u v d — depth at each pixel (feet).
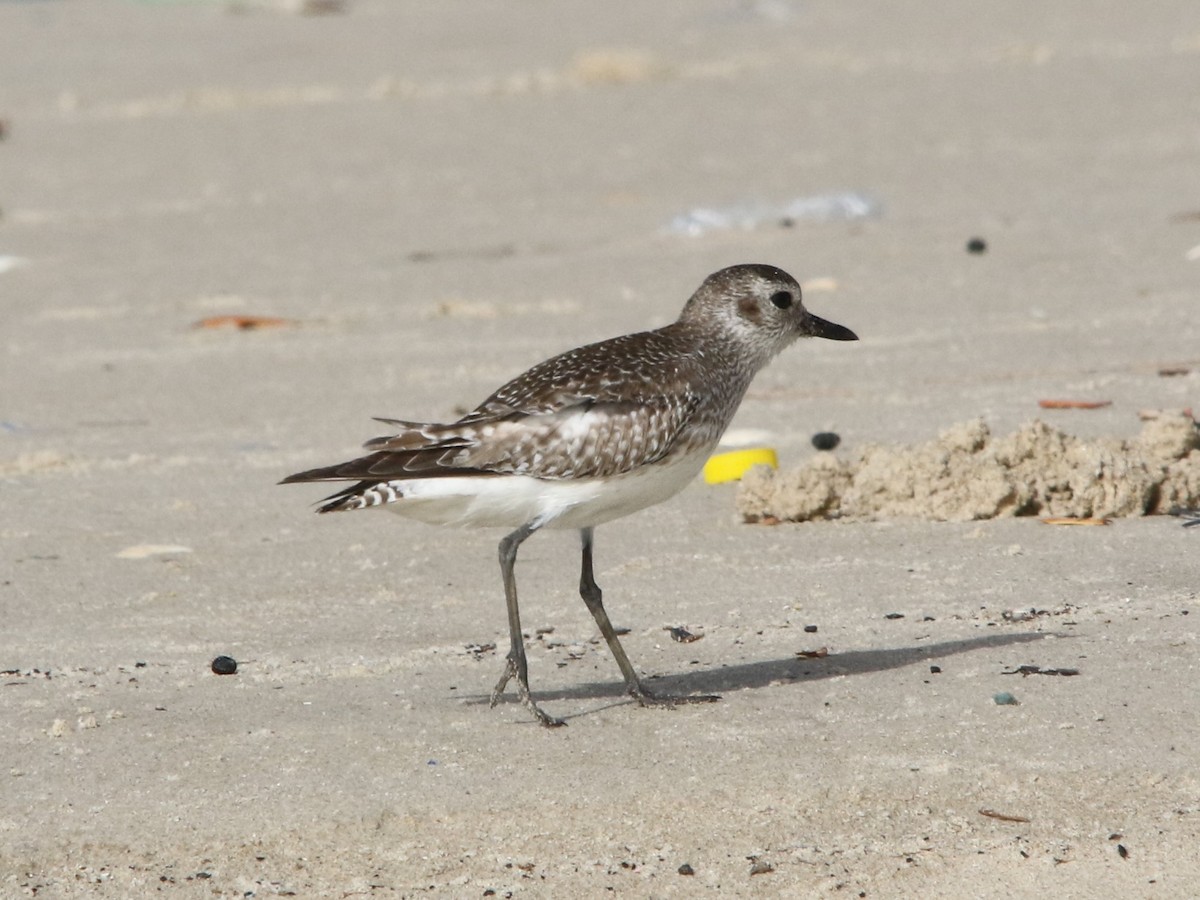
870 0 166.30
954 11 155.12
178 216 91.61
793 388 55.36
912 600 37.09
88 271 79.36
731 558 40.75
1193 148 94.73
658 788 28.19
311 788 28.48
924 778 28.25
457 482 30.40
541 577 40.14
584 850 26.81
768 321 33.99
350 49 154.81
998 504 42.60
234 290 74.49
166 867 26.61
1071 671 32.22
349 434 52.70
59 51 159.94
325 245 83.20
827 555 40.57
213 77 140.97
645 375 31.40
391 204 92.73
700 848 26.76
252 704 32.32
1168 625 34.42
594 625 36.68
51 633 37.01
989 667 32.68
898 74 124.16
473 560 41.75
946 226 79.77
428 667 34.40
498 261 77.97
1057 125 103.91
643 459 31.19
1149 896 25.25
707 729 30.42
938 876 25.95
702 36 151.23
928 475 43.14
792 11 162.91
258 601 38.93
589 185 94.99
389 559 41.91
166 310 71.26
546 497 30.83
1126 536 40.60
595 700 32.17
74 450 52.42
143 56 155.12
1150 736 29.22
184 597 39.34
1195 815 27.09
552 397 30.83
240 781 28.84
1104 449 42.75
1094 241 74.69
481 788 28.35
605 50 138.51
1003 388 53.16
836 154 99.50
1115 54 125.59
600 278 73.46
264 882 26.22
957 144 100.53
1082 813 27.30
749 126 109.50
